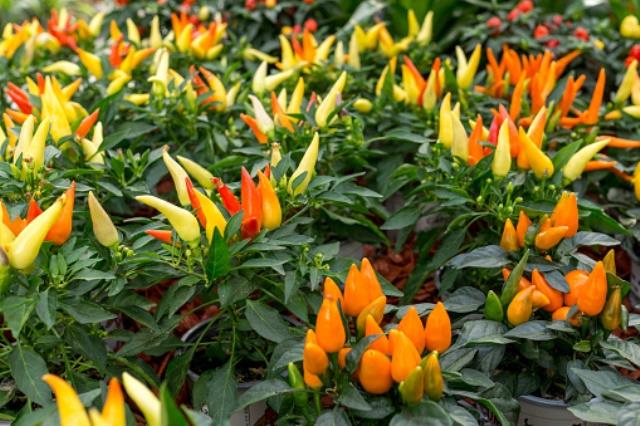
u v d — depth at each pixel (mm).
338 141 1063
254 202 838
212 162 1101
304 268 859
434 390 755
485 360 838
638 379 997
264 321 863
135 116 1165
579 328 835
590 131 1126
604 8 1776
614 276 801
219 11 1656
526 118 1090
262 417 913
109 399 659
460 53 1192
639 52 1297
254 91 1199
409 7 1604
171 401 645
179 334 1117
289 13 1681
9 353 854
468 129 1127
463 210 1000
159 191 1318
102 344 865
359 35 1381
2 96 1251
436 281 1076
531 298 827
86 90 1236
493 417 890
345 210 1103
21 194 885
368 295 795
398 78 1318
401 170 1021
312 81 1285
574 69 1492
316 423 759
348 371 769
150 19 1715
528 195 976
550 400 871
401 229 1080
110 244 838
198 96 1121
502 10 1513
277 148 931
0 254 769
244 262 849
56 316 838
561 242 888
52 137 964
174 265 843
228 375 875
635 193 1038
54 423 725
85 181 958
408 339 751
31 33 1356
